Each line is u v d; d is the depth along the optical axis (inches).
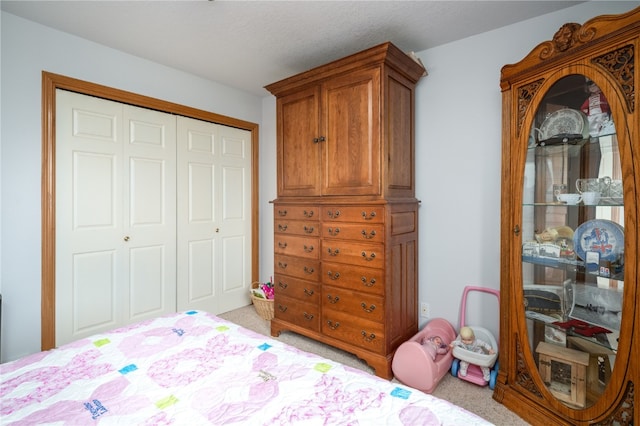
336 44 94.3
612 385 53.1
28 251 83.7
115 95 97.9
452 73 92.0
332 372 43.8
